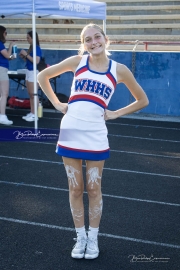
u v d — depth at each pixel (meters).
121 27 13.57
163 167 5.76
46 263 3.20
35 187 4.86
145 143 7.19
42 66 8.92
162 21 13.38
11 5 6.95
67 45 13.21
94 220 3.21
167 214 4.14
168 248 3.45
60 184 4.97
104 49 2.93
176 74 9.37
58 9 7.17
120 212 4.17
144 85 9.66
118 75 3.01
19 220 3.95
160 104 9.65
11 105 10.25
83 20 14.27
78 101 2.96
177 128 8.49
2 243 3.50
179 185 5.02
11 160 5.96
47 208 4.24
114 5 14.48
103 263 3.20
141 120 9.18
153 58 9.46
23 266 3.15
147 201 4.48
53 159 6.05
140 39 13.03
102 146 3.00
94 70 2.94
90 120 2.94
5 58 8.11
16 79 10.52
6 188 4.81
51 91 3.14
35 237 3.62
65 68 3.06
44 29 14.31
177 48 12.27
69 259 3.26
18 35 13.99
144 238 3.62
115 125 8.66
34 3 6.96
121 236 3.65
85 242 3.30
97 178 3.08
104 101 2.96
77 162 3.06
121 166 5.76
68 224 3.88
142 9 13.84
